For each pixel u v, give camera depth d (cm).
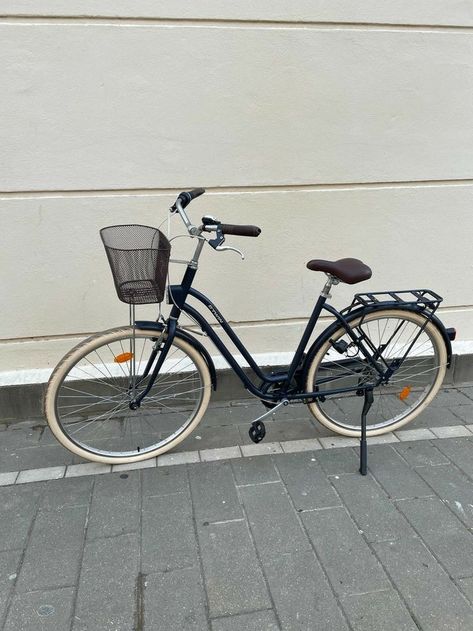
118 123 269
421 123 300
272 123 283
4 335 295
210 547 210
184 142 278
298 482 250
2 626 175
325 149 294
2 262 282
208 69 268
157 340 248
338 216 308
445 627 175
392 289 331
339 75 282
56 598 186
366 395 267
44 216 278
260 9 263
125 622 177
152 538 215
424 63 289
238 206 295
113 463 262
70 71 257
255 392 265
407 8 276
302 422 306
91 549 209
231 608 183
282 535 216
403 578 195
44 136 265
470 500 238
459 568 200
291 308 322
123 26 255
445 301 342
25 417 305
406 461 268
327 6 269
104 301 299
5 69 252
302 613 181
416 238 323
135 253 204
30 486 247
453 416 312
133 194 283
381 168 303
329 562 202
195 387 313
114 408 294
